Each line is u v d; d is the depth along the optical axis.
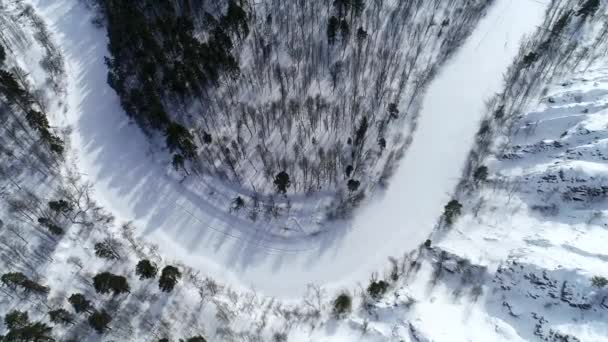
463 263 58.97
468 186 69.25
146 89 73.56
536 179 65.19
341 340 53.97
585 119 67.62
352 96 80.38
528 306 51.78
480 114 78.38
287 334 55.06
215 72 80.00
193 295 58.16
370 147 74.00
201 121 77.31
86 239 62.91
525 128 72.88
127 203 68.81
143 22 82.50
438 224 65.50
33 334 49.72
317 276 62.09
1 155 71.81
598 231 55.75
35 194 67.75
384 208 67.94
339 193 68.88
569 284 50.12
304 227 66.19
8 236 62.09
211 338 54.66
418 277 59.97
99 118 78.75
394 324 53.94
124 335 54.03
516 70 82.69
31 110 70.88
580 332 46.94
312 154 72.81
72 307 55.66
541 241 57.44
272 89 81.81
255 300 59.44
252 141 74.62
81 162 73.38
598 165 60.97
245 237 65.69
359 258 63.41
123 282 55.50
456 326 52.25
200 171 71.25
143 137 76.00
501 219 63.66
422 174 71.25
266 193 69.06
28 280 55.19
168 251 64.06
